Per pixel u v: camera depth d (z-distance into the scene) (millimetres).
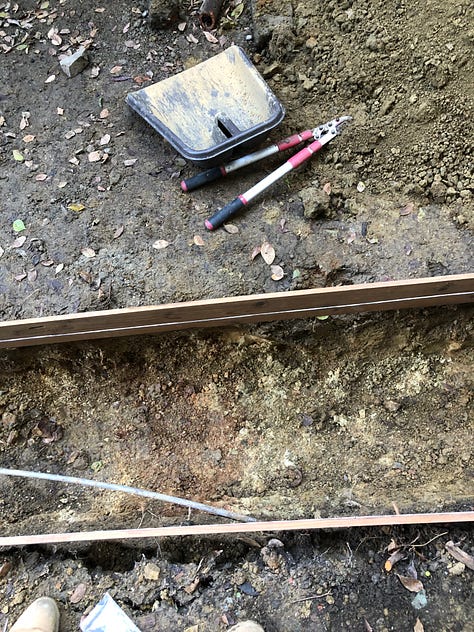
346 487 1246
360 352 1332
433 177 1315
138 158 1401
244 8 1568
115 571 1138
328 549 1122
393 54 1359
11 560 1140
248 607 1066
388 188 1335
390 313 1249
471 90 1314
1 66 1545
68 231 1315
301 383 1355
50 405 1365
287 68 1450
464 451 1263
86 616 1062
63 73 1530
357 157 1354
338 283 1247
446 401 1319
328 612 1054
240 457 1314
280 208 1320
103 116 1461
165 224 1314
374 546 1118
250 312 1180
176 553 1150
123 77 1513
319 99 1414
